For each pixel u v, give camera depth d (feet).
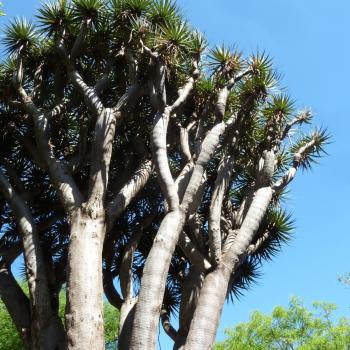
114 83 33.53
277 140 29.27
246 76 30.40
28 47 32.78
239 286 34.78
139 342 22.36
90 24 31.32
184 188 27.61
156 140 26.78
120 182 31.37
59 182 27.68
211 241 26.08
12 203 28.60
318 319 56.59
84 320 23.38
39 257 27.25
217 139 26.94
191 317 27.81
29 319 27.22
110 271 32.17
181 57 31.01
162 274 23.62
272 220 33.81
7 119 33.81
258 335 57.00
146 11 32.45
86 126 30.14
